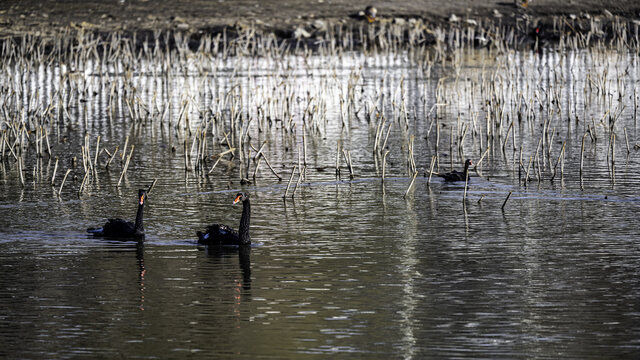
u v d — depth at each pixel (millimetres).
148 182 126750
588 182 123000
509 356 61562
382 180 125438
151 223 101812
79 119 191625
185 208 109688
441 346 63531
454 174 125375
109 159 137750
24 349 63844
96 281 79500
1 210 108062
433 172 127812
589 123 176250
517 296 74250
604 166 134375
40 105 181000
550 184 122375
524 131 169250
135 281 79438
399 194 117250
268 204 111875
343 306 72312
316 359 61469
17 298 74875
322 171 134375
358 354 62219
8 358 62094
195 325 68312
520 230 97188
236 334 66250
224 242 91812
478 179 126750
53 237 95125
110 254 88438
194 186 123750
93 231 96812
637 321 68062
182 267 83812
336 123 183000
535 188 119812
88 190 121188
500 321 68375
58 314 71000
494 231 96875
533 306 71625
